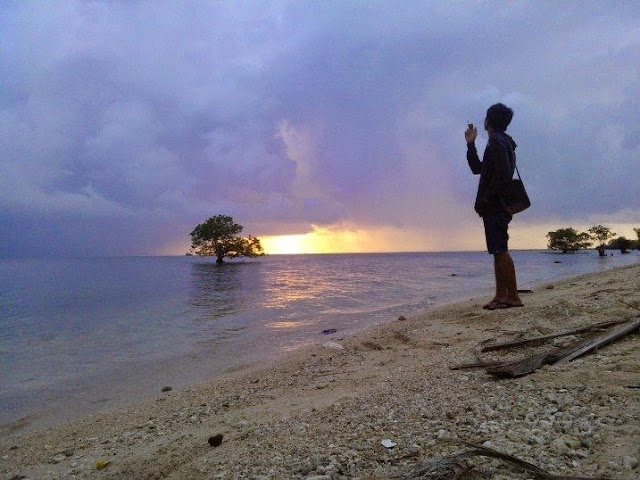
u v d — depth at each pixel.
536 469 2.19
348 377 5.71
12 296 25.81
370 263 74.62
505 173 7.50
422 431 3.12
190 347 9.87
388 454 2.79
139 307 18.91
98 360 9.02
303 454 3.10
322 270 50.75
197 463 3.42
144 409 5.64
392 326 9.17
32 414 6.00
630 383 3.35
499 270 8.24
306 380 5.97
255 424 4.24
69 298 24.14
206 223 86.94
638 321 5.07
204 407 5.36
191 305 18.84
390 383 4.85
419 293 18.97
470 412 3.34
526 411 3.16
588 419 2.82
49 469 3.92
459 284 22.86
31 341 11.38
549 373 3.97
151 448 4.05
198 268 69.62
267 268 63.56
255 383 6.25
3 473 3.97
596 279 12.66
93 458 4.06
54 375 7.94
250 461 3.19
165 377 7.52
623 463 2.16
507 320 7.28
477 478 2.21
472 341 6.36
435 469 2.30
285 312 15.02
